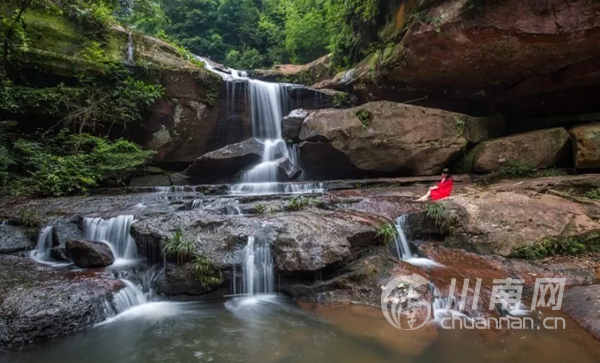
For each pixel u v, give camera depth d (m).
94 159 10.70
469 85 12.16
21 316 4.59
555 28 8.84
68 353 4.26
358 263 6.18
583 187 8.61
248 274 6.04
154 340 4.55
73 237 7.18
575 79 10.58
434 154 11.63
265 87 15.04
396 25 12.41
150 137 12.98
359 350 4.24
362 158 11.73
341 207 8.32
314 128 11.91
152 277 6.06
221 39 26.44
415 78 12.15
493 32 9.34
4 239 6.88
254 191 10.69
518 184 9.29
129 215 7.22
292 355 4.16
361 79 14.12
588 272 6.12
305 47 22.41
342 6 16.00
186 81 13.38
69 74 11.40
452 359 3.99
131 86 12.34
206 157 12.18
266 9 28.86
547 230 7.10
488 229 7.38
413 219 7.82
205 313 5.34
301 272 5.90
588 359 3.94
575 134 10.37
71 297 5.05
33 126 11.10
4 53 9.83
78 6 12.60
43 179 9.57
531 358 3.98
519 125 13.24
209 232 6.43
